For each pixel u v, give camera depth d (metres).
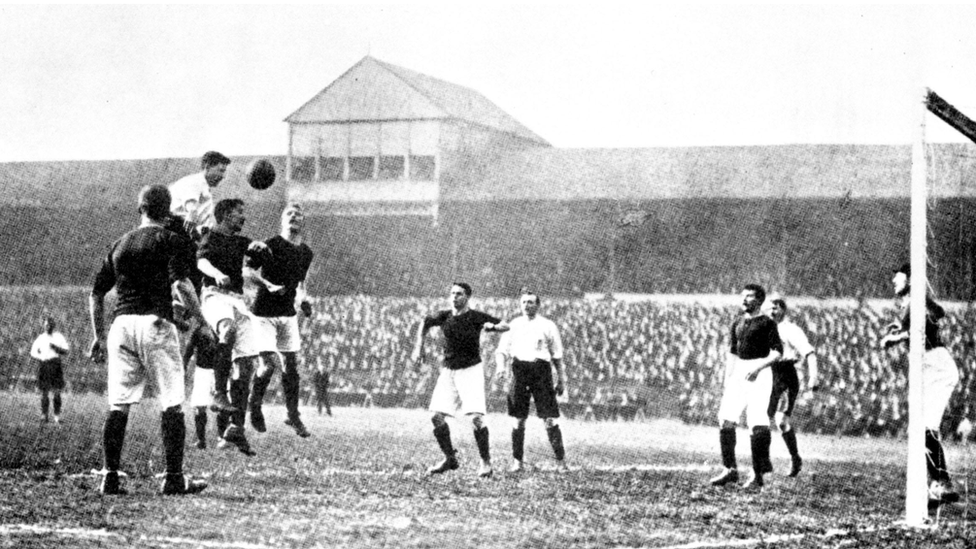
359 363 27.33
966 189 29.47
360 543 7.23
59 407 18.50
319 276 36.06
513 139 37.38
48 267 37.25
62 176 37.47
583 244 36.16
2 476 9.68
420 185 35.56
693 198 35.84
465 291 10.77
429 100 34.66
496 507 8.88
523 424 11.95
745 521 8.68
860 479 12.08
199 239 10.84
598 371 26.70
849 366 23.94
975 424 19.97
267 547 6.97
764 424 10.67
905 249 34.56
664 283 36.25
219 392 10.80
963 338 26.72
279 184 36.31
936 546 7.82
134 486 9.17
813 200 35.09
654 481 11.02
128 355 8.55
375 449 13.48
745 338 10.71
